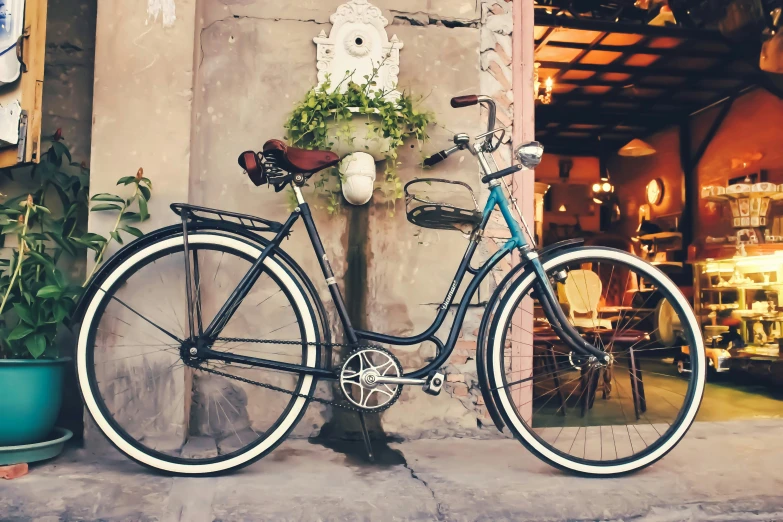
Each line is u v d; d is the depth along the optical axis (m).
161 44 2.49
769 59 5.30
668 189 8.83
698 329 2.29
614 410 3.42
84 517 1.80
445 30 2.81
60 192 2.63
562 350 2.65
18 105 2.40
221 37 2.71
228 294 2.65
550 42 6.28
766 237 5.46
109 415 2.18
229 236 2.30
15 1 2.42
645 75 7.22
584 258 2.32
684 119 8.48
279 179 2.28
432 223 2.59
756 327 4.78
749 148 7.17
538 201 7.84
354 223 2.72
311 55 2.73
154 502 1.89
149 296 2.41
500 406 2.24
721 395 4.08
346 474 2.16
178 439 2.39
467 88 2.81
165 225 2.45
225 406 2.62
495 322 2.28
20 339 2.25
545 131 9.62
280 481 2.08
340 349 2.68
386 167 2.68
